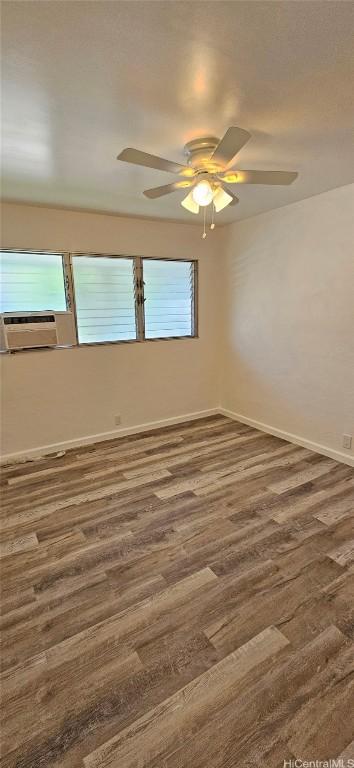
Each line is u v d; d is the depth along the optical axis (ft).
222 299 13.94
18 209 9.62
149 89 4.65
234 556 6.70
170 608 5.61
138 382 12.74
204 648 4.95
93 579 6.24
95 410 12.00
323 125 5.73
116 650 4.95
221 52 4.00
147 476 9.82
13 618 5.50
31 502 8.64
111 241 11.18
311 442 11.22
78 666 4.74
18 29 3.59
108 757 3.79
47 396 11.02
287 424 12.00
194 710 4.20
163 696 4.35
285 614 5.44
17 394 10.53
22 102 4.86
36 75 4.27
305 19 3.58
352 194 8.84
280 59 4.14
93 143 6.14
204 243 13.17
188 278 13.25
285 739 3.91
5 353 10.18
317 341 10.48
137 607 5.65
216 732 3.99
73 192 8.64
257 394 13.06
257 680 4.51
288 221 10.65
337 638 5.03
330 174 8.02
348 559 6.55
